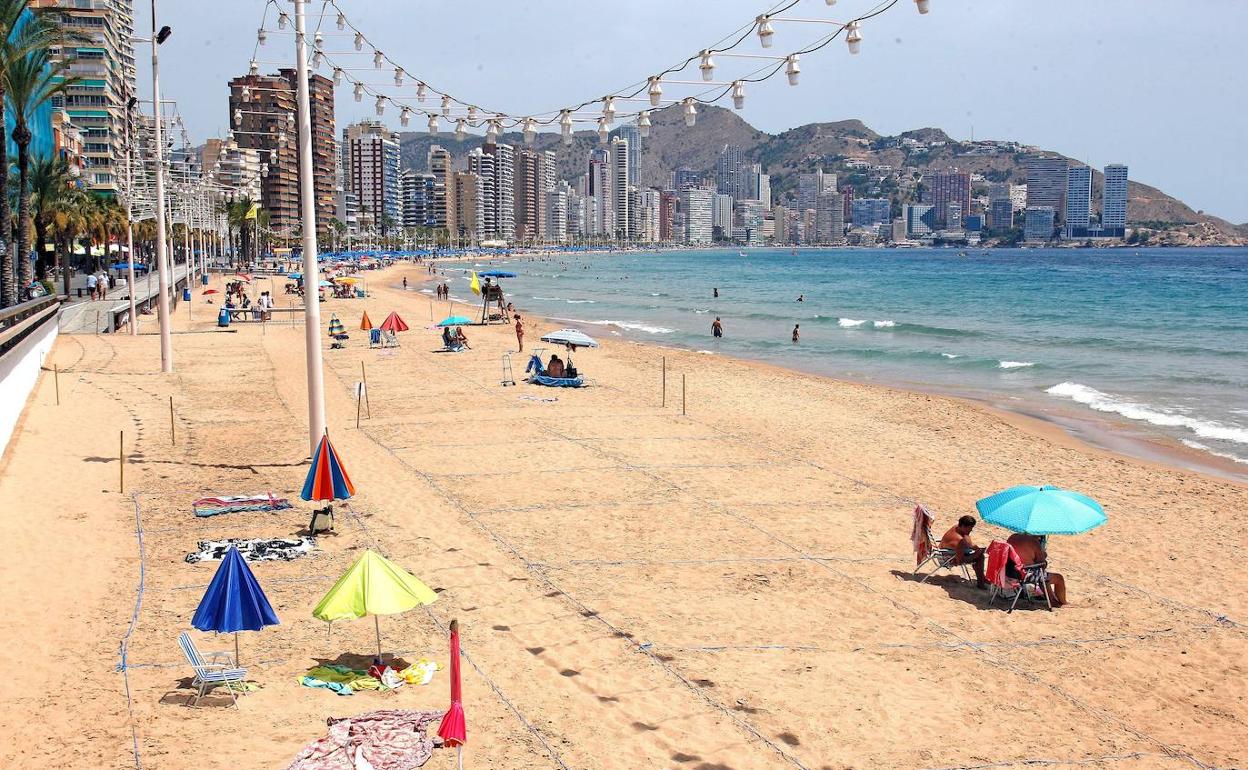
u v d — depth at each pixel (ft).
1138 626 51.49
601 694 42.37
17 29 174.91
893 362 177.06
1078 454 96.12
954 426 109.91
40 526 61.67
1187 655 47.98
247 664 44.11
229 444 87.76
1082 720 41.24
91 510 65.87
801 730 39.73
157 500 69.10
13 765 34.94
